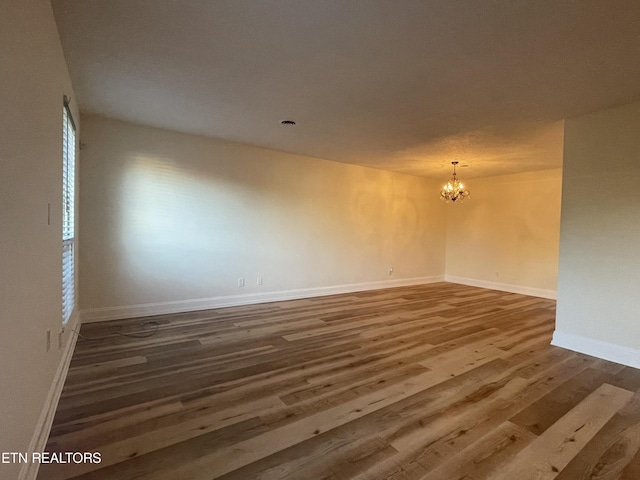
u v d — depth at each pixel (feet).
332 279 20.08
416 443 6.15
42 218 5.74
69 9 6.28
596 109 10.51
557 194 20.20
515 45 7.11
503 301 19.06
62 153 7.63
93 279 13.01
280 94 10.04
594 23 6.28
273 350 10.67
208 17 6.45
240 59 8.04
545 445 6.18
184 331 12.32
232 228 16.19
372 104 10.60
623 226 10.19
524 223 21.67
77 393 7.70
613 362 10.28
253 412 7.07
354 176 20.74
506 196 22.66
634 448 6.17
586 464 5.71
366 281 21.77
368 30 6.73
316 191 19.04
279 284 17.93
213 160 15.46
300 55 7.79
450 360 10.18
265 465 5.50
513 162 18.43
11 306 4.18
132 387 8.05
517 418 7.07
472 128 12.66
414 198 24.14
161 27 6.82
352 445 6.05
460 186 20.92
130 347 10.64
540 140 14.01
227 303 16.25
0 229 3.81
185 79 9.18
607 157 10.50
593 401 7.86
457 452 5.92
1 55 3.83
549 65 7.91
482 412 7.27
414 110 10.99
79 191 12.39
